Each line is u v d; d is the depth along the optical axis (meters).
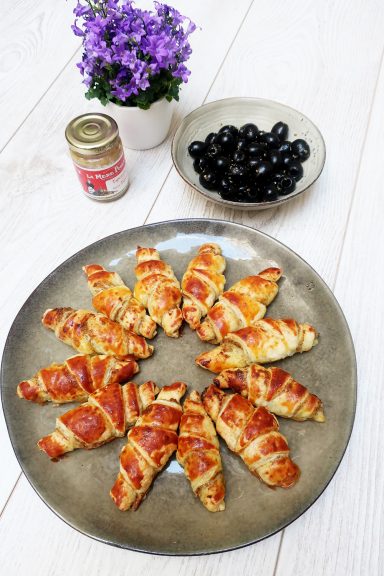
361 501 0.48
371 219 0.64
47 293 0.57
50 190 0.68
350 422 0.48
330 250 0.62
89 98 0.63
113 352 0.52
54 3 0.89
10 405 0.50
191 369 0.53
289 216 0.64
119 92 0.60
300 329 0.52
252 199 0.60
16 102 0.76
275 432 0.47
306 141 0.65
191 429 0.47
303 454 0.48
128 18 0.58
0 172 0.70
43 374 0.50
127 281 0.58
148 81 0.60
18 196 0.68
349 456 0.50
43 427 0.50
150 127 0.66
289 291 0.56
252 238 0.59
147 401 0.50
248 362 0.52
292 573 0.46
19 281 0.61
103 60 0.58
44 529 0.48
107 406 0.48
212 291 0.54
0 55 0.82
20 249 0.63
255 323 0.53
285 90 0.77
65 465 0.48
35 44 0.83
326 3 0.88
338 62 0.80
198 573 0.46
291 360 0.52
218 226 0.59
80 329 0.52
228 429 0.47
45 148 0.72
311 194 0.66
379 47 0.82
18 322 0.55
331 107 0.75
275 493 0.46
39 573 0.46
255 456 0.46
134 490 0.46
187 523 0.45
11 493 0.49
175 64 0.61
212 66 0.80
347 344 0.52
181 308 0.55
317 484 0.46
